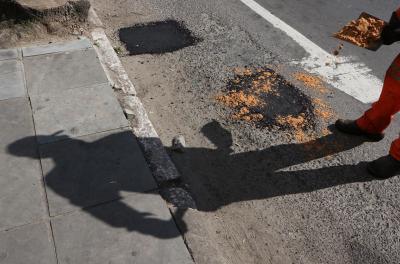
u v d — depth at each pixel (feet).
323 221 10.37
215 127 12.84
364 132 12.64
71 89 12.80
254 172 11.50
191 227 9.32
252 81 14.79
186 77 14.82
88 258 8.46
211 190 10.91
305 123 13.20
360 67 16.01
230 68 15.39
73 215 9.27
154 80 14.58
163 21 17.92
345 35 11.67
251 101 13.88
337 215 10.54
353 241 9.96
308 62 16.06
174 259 8.64
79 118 11.79
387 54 16.89
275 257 9.48
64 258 8.41
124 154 10.85
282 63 15.88
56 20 15.43
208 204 10.54
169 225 9.30
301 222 10.30
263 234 9.95
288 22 18.65
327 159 12.09
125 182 10.15
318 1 20.72
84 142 11.06
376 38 11.30
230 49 16.47
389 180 11.62
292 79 15.03
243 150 12.12
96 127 11.55
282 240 9.86
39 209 9.32
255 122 13.10
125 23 17.56
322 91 14.61
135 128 11.79
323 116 13.52
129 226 9.16
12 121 11.48
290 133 12.82
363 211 10.69
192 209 9.77
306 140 12.62
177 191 10.21
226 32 17.52
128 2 19.16
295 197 10.92
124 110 12.34
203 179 11.18
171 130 12.62
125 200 9.72
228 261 9.28
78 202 9.55
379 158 11.51
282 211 10.53
